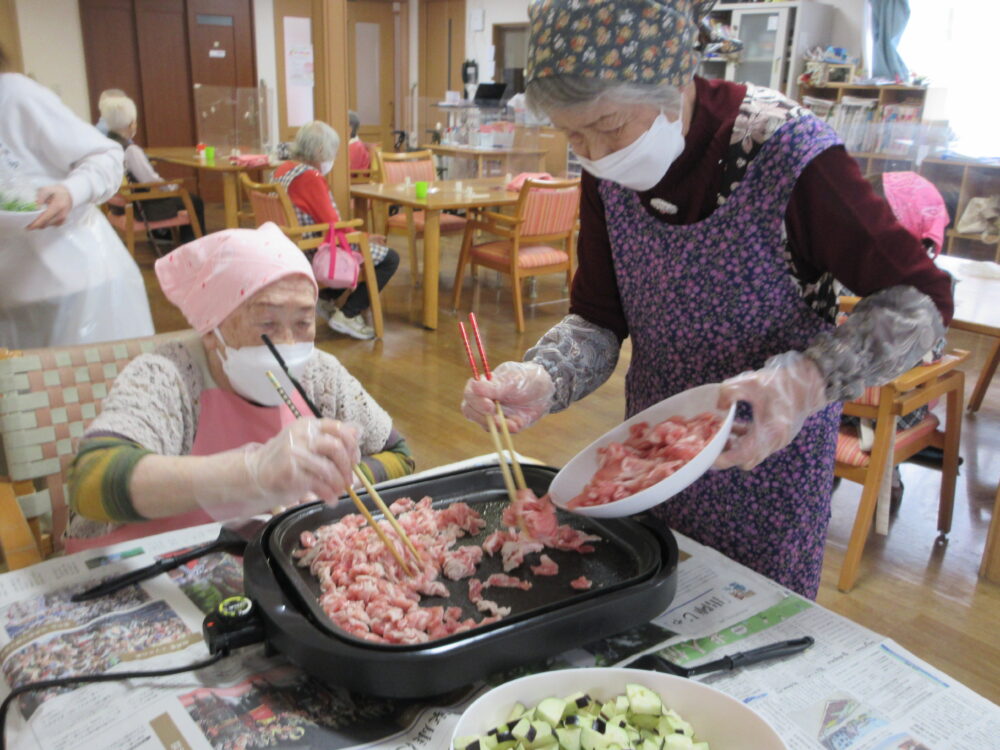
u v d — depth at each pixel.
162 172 8.62
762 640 1.03
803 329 1.16
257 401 1.40
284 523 1.17
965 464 3.38
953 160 5.69
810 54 6.54
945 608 2.41
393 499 1.28
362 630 0.95
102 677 0.93
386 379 4.06
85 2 7.96
